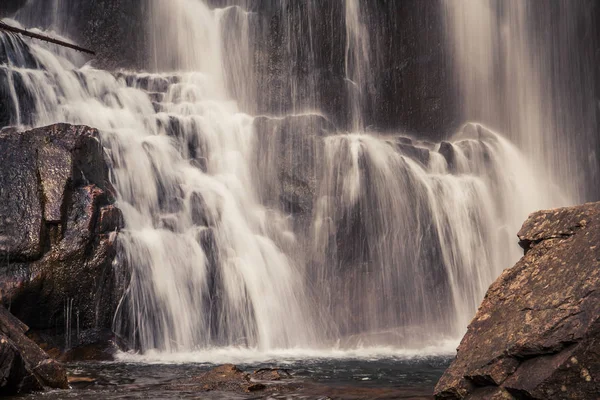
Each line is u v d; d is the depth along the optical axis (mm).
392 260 15078
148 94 18266
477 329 5273
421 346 13578
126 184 14055
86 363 10164
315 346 13445
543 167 21047
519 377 4676
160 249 12594
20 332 7496
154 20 21422
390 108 21047
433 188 16078
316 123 16031
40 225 10914
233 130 16547
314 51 21078
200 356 11391
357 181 15258
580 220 5410
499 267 16734
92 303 11242
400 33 21234
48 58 18047
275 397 6344
